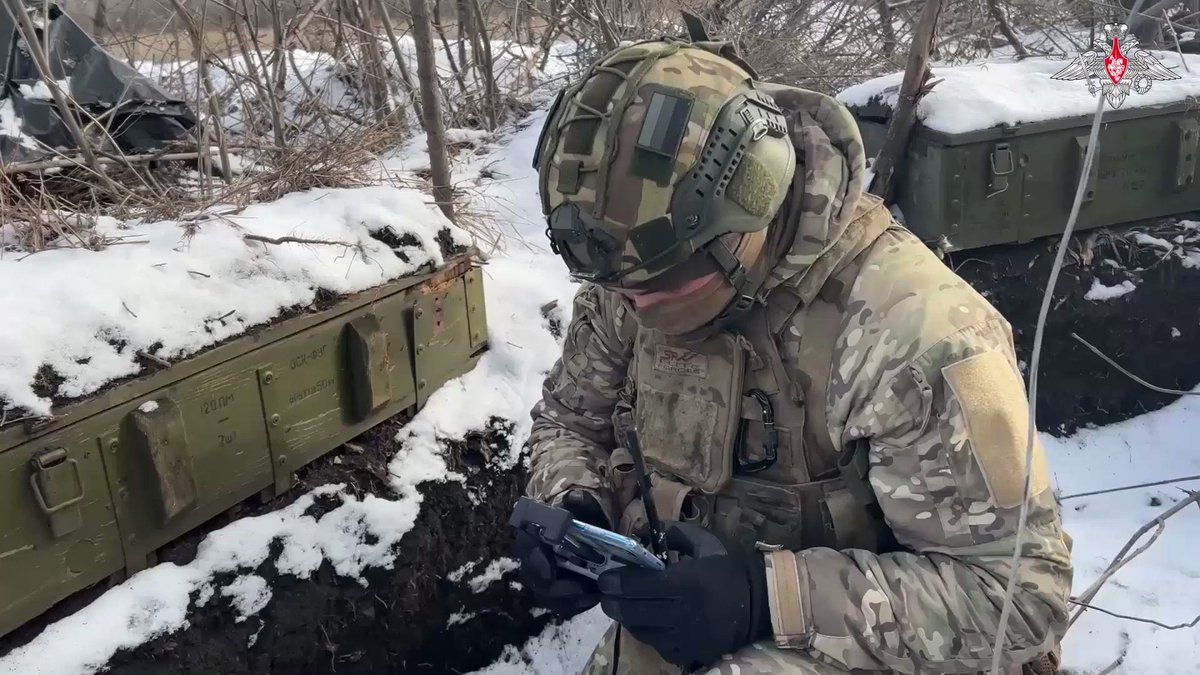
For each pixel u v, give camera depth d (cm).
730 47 120
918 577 115
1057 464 291
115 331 152
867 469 122
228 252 179
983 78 301
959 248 285
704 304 118
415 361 213
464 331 231
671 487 136
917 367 113
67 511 142
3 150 224
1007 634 112
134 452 151
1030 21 482
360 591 188
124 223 196
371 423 203
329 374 190
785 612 117
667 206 109
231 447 169
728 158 109
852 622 115
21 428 135
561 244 116
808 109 128
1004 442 111
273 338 175
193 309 164
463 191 277
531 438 168
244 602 169
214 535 172
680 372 132
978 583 113
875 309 118
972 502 113
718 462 130
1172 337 310
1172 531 255
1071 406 305
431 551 204
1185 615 221
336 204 213
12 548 136
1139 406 310
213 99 245
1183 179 299
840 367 119
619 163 110
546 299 260
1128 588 231
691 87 111
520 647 218
